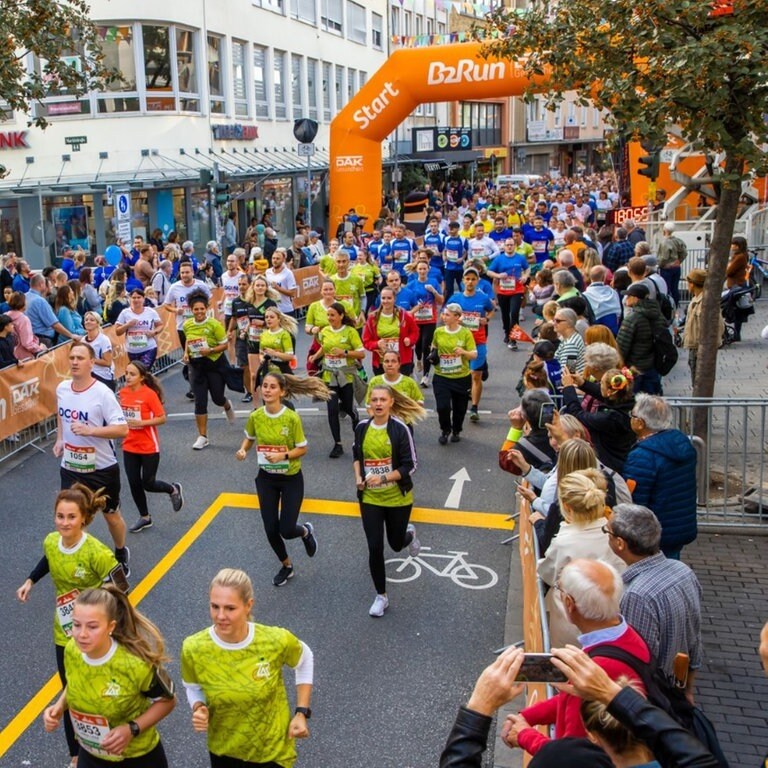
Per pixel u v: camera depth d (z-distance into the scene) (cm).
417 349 1467
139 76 2738
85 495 563
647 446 602
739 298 1600
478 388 1248
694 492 609
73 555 557
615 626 373
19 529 938
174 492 927
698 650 463
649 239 2008
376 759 561
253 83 3331
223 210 2914
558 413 694
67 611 562
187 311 1420
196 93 2939
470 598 770
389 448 718
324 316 1216
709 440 862
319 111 3972
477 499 989
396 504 732
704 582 746
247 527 930
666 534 600
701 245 1942
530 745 353
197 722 441
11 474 1112
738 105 782
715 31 752
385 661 671
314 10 3878
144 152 2767
